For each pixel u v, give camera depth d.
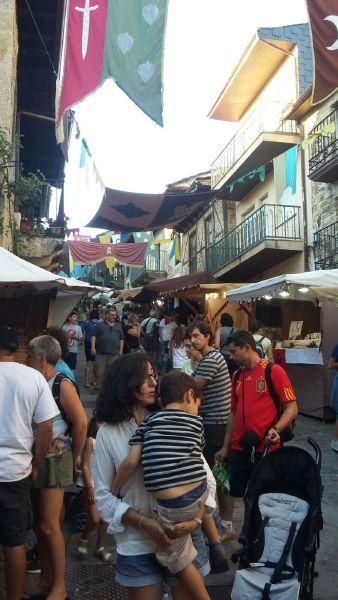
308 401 10.53
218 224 23.59
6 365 3.25
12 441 3.13
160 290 17.44
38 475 3.47
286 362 10.48
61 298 7.64
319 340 11.16
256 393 4.16
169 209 13.73
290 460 3.40
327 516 5.28
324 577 4.04
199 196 13.18
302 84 17.70
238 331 4.35
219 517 4.77
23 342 6.87
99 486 2.55
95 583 3.88
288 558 3.18
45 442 3.25
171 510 2.31
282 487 3.40
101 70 7.05
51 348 3.66
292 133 17.38
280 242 16.95
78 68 7.03
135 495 2.47
